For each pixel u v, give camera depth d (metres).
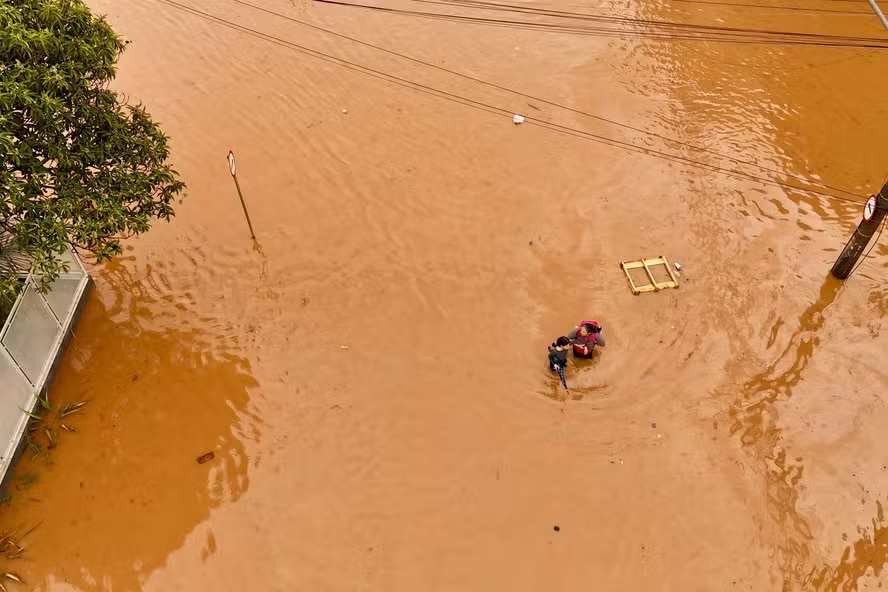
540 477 9.44
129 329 10.93
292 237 12.48
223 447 9.65
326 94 15.29
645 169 13.73
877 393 10.17
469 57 16.39
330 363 10.66
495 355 10.80
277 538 8.84
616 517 9.05
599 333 10.42
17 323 9.22
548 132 14.52
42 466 9.23
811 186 13.35
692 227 12.63
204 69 15.78
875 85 15.62
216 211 12.84
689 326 11.12
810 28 17.41
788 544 8.77
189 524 8.91
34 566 8.45
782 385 10.33
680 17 17.81
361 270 11.98
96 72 9.19
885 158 13.92
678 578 8.52
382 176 13.61
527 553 8.73
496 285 11.79
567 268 12.03
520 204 13.13
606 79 15.84
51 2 8.65
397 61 16.22
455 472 9.48
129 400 10.05
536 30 17.25
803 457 9.55
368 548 8.77
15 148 8.19
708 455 9.62
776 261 11.97
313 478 9.40
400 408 10.16
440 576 8.55
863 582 8.45
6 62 8.23
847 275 11.46
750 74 16.02
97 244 9.68
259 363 10.62
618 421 10.00
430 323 11.23
